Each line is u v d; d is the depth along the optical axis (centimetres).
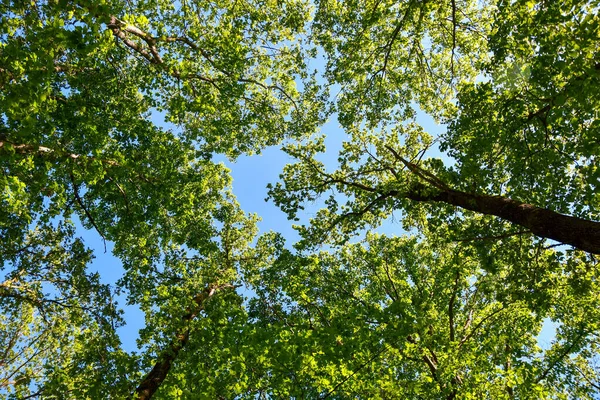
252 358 792
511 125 801
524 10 720
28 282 1193
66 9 606
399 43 1303
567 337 1228
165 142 1152
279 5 1318
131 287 1188
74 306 1175
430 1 1041
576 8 567
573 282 853
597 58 590
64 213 1085
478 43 1311
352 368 760
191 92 1123
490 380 1004
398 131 1218
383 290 1456
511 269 942
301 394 751
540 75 696
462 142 921
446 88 1392
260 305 1209
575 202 809
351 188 1238
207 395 720
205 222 1355
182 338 918
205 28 1266
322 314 1116
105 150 1047
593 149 669
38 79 570
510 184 870
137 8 1038
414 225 1245
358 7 1211
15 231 1030
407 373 1174
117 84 1138
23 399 1008
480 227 895
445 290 1347
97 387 791
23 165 765
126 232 1211
